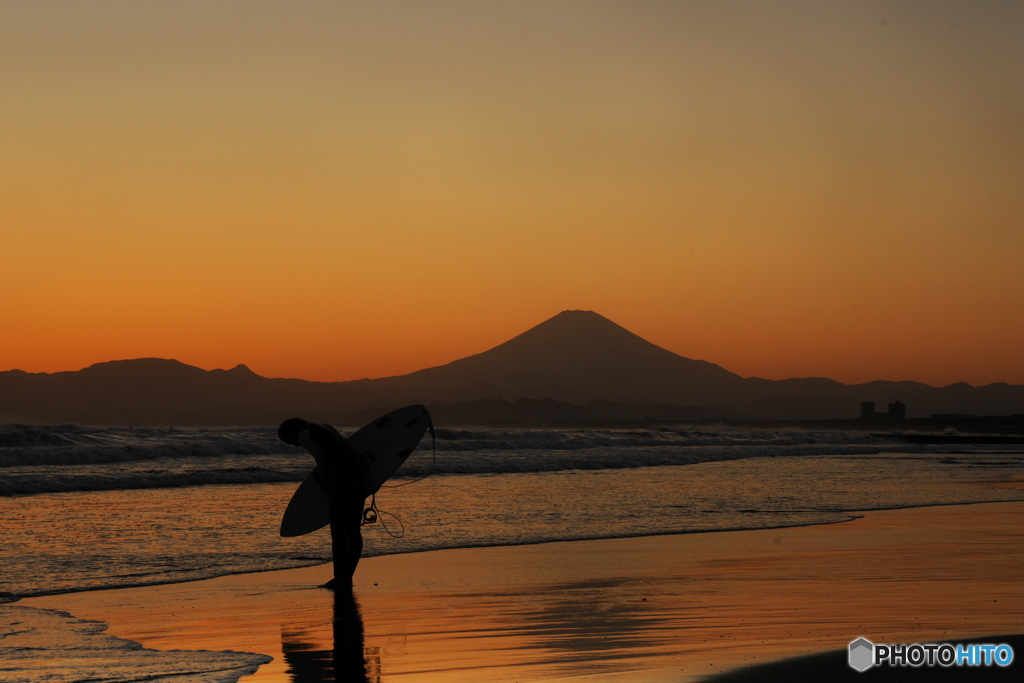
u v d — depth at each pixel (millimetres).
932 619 7523
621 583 9234
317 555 10680
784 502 17375
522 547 11648
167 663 6109
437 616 7711
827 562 10578
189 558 10391
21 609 7793
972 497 18938
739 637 6902
